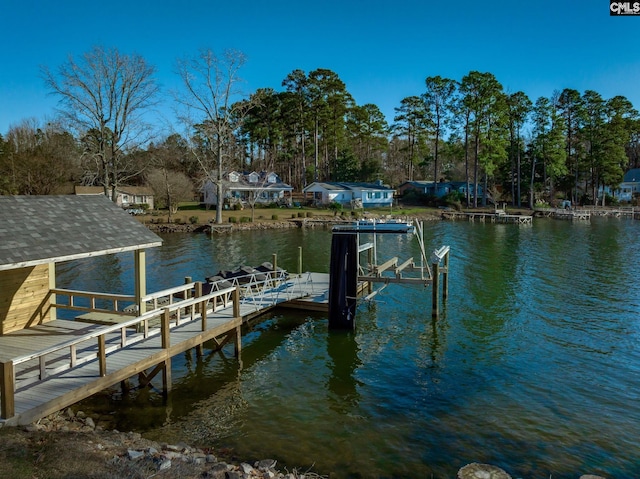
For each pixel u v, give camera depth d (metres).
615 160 65.31
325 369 12.03
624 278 22.78
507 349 13.36
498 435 8.70
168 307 10.26
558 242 35.97
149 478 6.28
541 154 63.59
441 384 11.04
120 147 39.50
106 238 10.70
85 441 7.23
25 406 7.33
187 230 42.25
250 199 57.16
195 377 11.45
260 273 17.72
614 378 11.33
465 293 19.94
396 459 7.89
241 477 6.77
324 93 69.19
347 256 15.01
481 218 56.66
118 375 8.77
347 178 76.62
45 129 57.06
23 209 10.51
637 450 8.22
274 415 9.50
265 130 70.62
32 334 10.73
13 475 5.72
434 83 68.44
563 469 7.63
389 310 17.45
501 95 62.47
